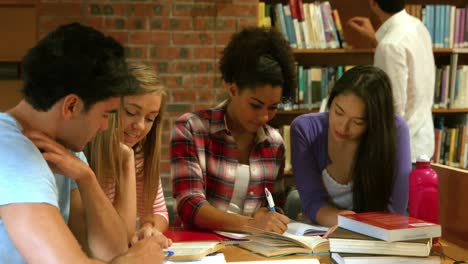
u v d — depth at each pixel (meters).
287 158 4.09
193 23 4.07
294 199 2.57
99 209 1.47
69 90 1.17
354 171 2.06
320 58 4.32
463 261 1.64
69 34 1.19
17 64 4.52
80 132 1.25
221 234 1.89
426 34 3.57
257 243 1.71
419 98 3.51
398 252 1.51
